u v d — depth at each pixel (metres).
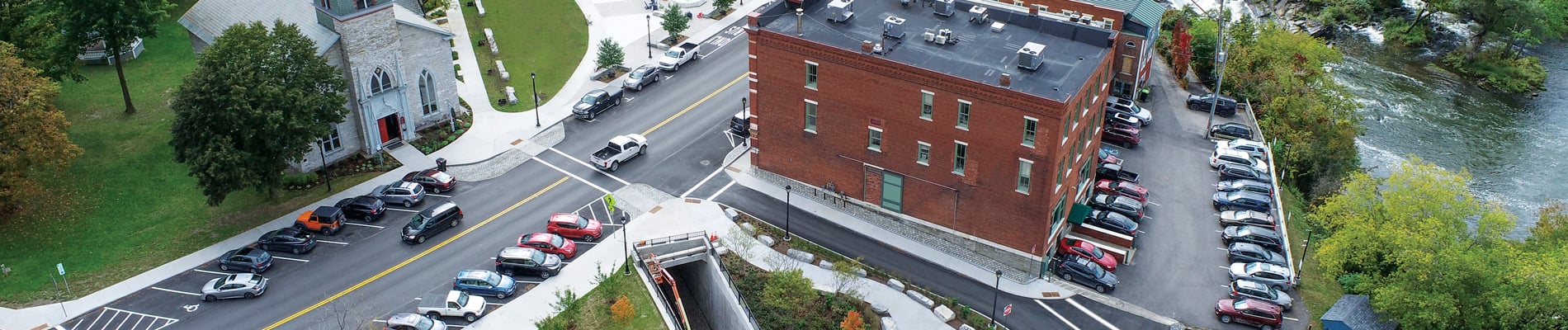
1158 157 90.00
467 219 77.50
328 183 79.88
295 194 79.50
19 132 70.81
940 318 69.56
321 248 73.62
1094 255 74.56
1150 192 84.69
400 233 75.44
